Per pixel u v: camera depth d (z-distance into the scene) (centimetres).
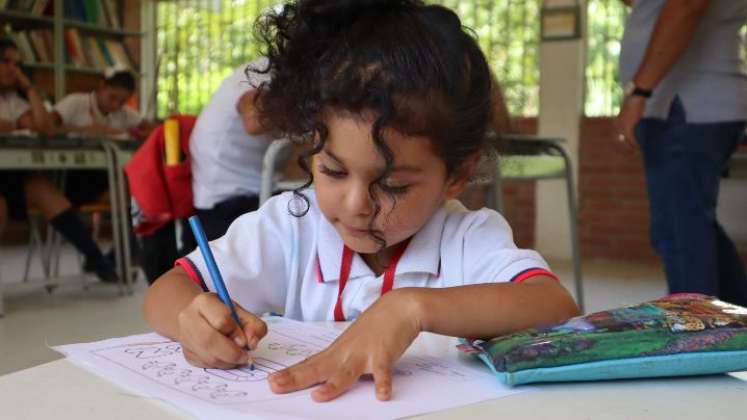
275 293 100
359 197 75
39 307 319
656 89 204
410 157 75
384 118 72
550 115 491
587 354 62
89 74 609
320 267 97
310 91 77
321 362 62
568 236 495
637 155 475
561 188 494
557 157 282
